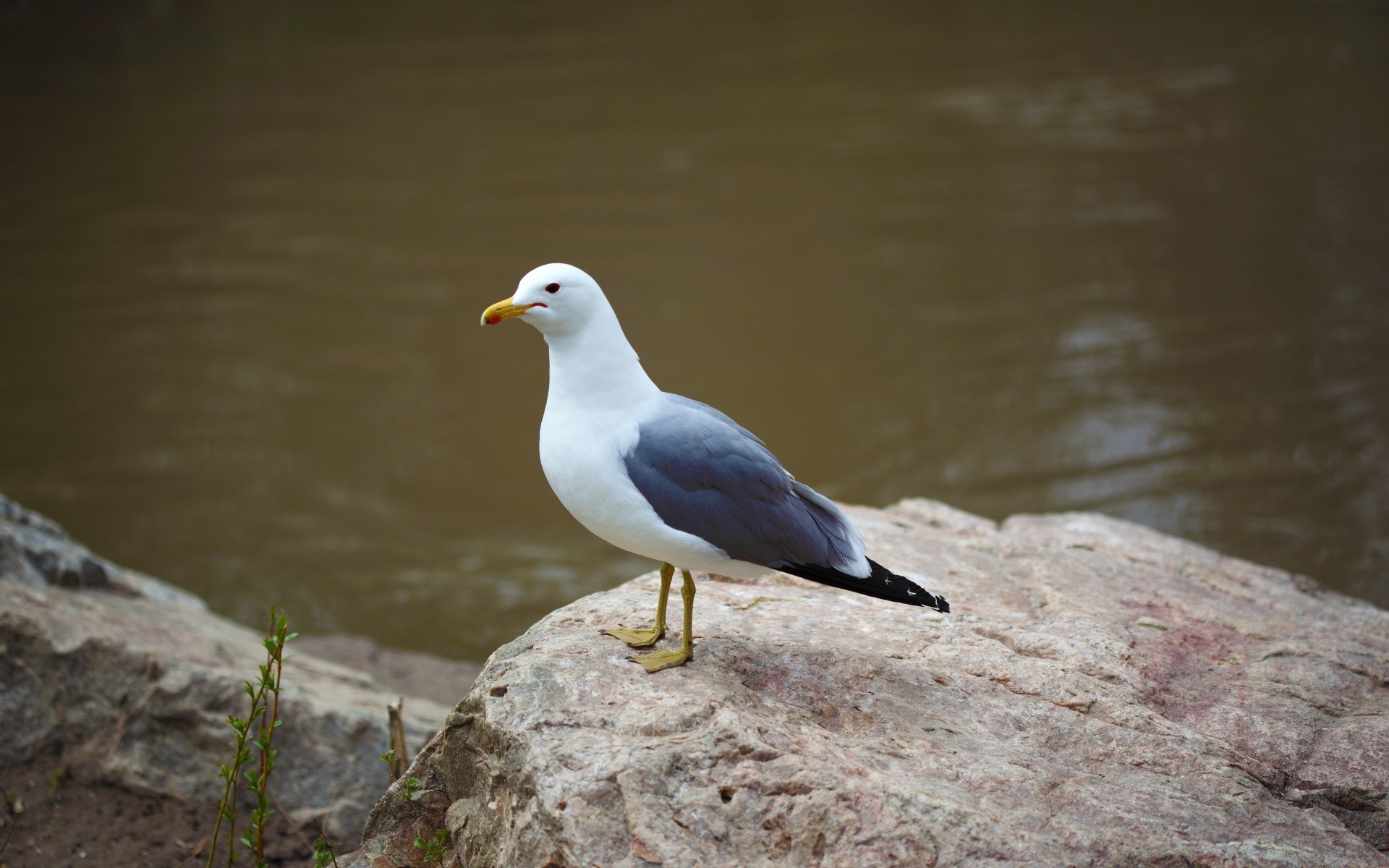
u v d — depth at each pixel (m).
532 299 4.40
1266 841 3.94
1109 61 25.66
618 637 4.82
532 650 4.74
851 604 5.51
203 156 22.28
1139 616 5.84
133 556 11.84
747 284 16.95
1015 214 18.77
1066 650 5.18
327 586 11.40
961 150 21.28
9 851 5.93
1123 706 4.73
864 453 13.37
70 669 6.59
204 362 15.57
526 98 24.78
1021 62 25.83
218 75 26.77
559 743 4.08
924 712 4.57
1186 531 11.73
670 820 3.84
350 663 9.78
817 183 20.31
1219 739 4.75
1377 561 11.24
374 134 23.06
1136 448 13.19
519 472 13.48
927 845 3.74
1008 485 12.66
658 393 4.67
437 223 19.34
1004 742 4.45
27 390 14.78
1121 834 3.92
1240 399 13.95
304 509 12.73
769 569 4.56
